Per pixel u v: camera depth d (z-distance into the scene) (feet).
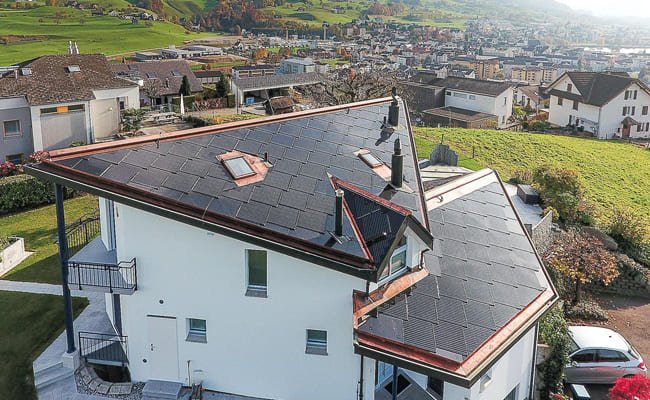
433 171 124.67
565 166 179.22
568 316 98.63
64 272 61.41
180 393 62.03
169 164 60.70
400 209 59.11
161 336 62.13
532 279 67.36
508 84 312.91
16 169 139.03
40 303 80.53
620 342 81.97
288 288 58.70
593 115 279.28
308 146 71.97
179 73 276.41
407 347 52.54
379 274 53.72
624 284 109.29
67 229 98.89
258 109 257.96
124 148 61.05
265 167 64.59
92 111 168.66
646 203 158.20
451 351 52.95
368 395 59.41
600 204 151.74
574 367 79.46
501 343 55.42
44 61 174.29
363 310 56.13
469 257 68.74
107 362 65.82
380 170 71.36
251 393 62.34
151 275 60.49
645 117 283.18
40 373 63.93
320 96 209.05
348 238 56.49
